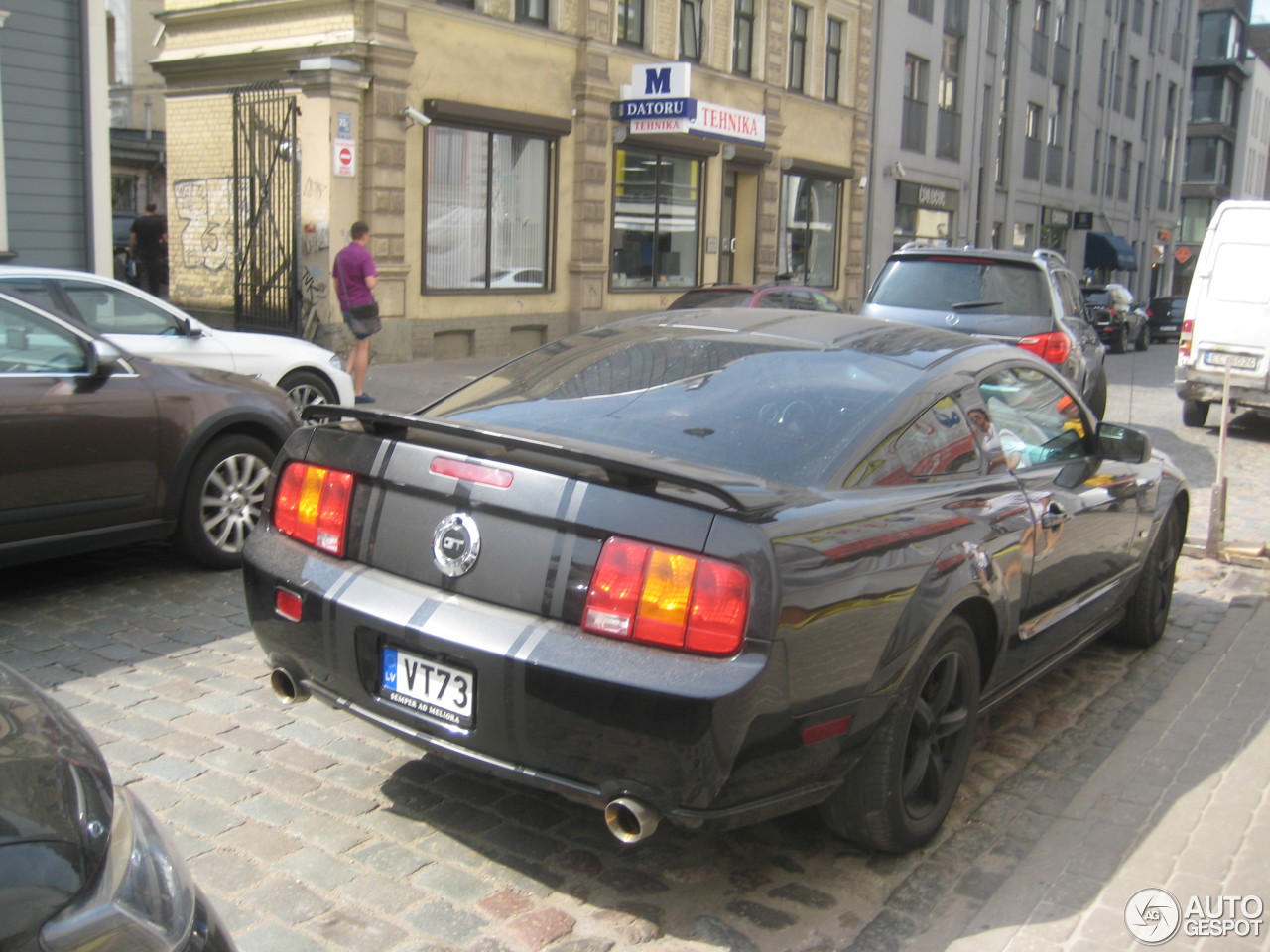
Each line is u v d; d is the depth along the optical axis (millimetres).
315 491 3508
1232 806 3889
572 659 2889
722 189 22406
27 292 7164
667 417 3576
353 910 3145
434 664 3119
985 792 4082
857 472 3396
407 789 3854
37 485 5297
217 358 8266
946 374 3943
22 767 1912
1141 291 53125
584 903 3244
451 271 17078
